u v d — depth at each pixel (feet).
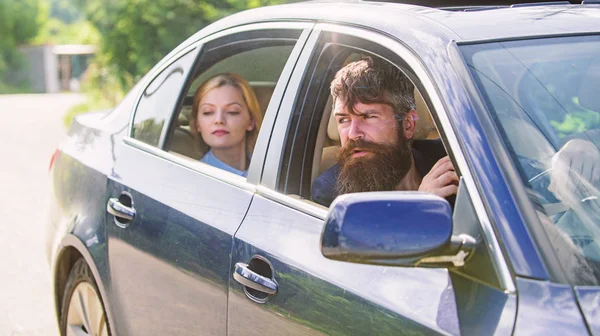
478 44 7.95
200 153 12.36
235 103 12.27
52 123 62.34
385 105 9.04
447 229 6.51
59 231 12.76
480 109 7.27
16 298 18.92
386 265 6.58
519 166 7.02
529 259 6.47
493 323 6.34
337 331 7.44
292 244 8.27
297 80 9.24
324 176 9.45
